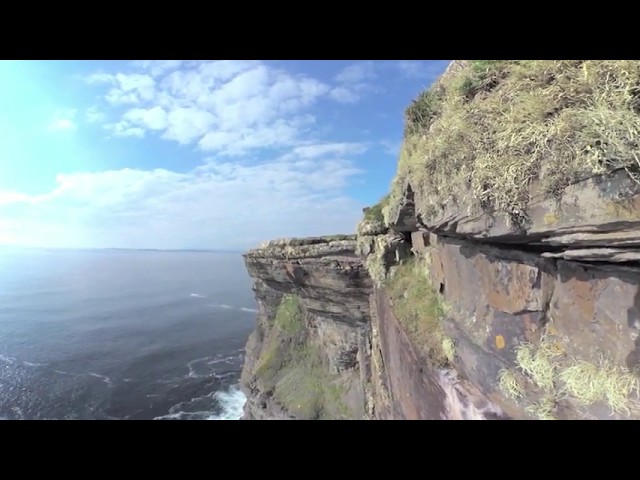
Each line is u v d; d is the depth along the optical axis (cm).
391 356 1155
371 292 2281
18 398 4816
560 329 461
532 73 461
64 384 5291
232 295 15712
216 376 5388
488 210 518
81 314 11300
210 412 4162
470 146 551
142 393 4809
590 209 367
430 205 768
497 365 555
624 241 345
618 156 336
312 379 2778
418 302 957
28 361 6588
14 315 11206
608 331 393
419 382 810
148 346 7431
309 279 2694
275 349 3231
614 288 385
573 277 439
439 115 802
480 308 634
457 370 667
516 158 454
